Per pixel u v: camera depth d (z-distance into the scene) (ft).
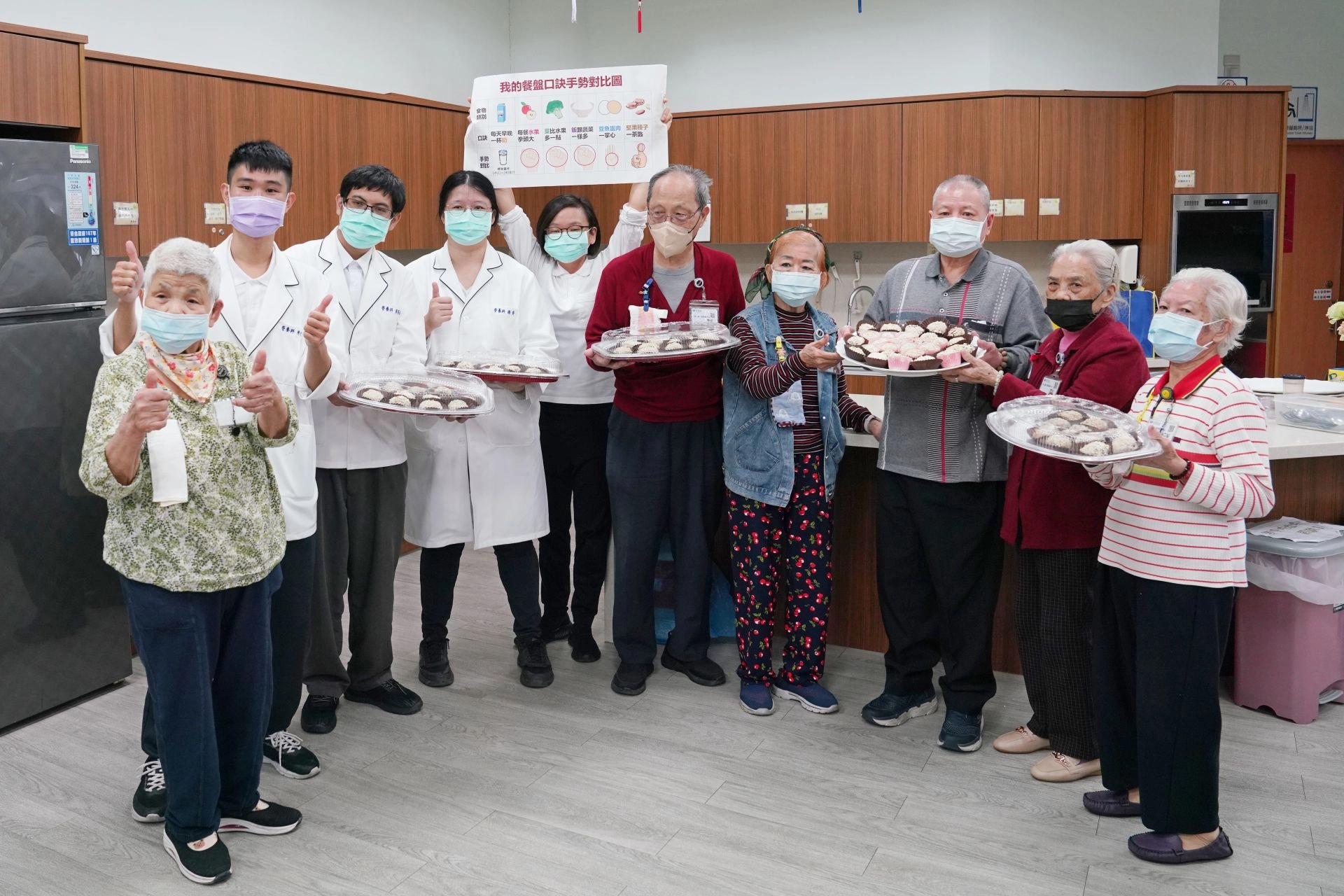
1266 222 17.16
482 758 9.39
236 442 7.14
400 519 10.27
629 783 8.91
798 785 8.87
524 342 11.10
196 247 6.75
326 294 9.17
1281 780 8.89
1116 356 8.17
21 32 10.05
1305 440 10.34
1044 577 8.73
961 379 8.37
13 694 10.12
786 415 9.79
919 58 18.20
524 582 11.10
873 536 11.84
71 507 10.57
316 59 16.06
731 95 19.79
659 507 10.60
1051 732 9.00
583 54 20.85
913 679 10.03
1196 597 7.13
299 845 7.93
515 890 7.35
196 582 6.89
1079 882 7.39
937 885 7.38
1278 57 23.88
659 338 9.63
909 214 17.51
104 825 8.27
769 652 10.54
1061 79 17.95
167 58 13.75
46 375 10.20
